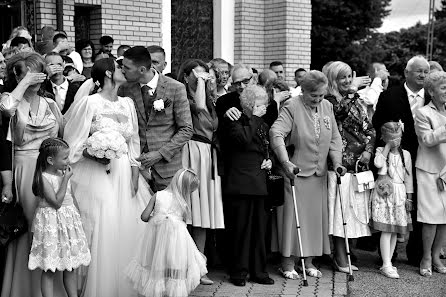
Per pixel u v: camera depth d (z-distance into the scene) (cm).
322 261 767
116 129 588
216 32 1271
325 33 2722
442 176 736
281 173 696
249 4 1277
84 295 581
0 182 547
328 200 719
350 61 2791
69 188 554
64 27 1026
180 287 551
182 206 573
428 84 740
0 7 1055
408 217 743
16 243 568
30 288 573
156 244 557
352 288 689
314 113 700
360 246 849
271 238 708
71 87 738
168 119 640
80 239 551
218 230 721
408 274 746
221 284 671
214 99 706
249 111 664
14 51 748
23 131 565
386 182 732
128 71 609
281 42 1273
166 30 1181
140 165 620
